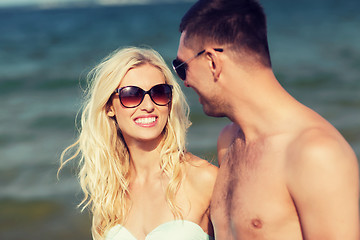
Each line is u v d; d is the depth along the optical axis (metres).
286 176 1.63
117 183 2.64
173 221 2.39
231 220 1.86
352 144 9.09
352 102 13.05
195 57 1.87
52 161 8.92
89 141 2.69
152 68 2.46
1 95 16.03
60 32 43.78
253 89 1.77
